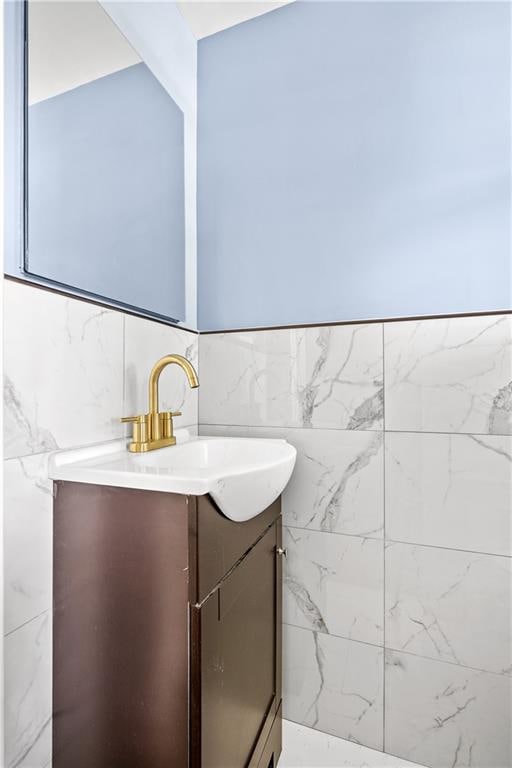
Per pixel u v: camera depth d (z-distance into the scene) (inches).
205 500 33.7
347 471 54.0
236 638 39.0
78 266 41.9
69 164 41.1
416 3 52.5
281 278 58.5
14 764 33.4
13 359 33.5
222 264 61.8
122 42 48.8
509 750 46.9
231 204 61.6
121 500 34.4
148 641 33.5
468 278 49.6
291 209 58.2
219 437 56.7
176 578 32.4
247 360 59.4
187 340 59.4
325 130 56.7
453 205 50.5
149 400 45.9
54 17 39.6
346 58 55.8
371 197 54.2
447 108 50.9
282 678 57.0
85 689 36.0
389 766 50.1
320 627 55.0
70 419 39.2
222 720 35.9
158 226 54.9
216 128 62.8
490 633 47.7
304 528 55.9
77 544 36.3
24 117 36.1
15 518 33.6
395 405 51.9
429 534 50.3
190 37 63.2
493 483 47.8
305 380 56.2
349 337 54.2
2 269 32.6
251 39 61.1
